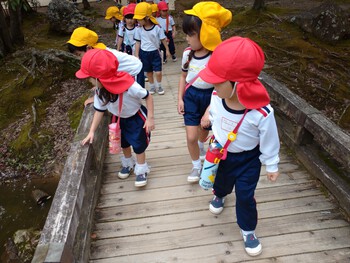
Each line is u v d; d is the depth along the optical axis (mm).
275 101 3311
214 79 1519
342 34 7738
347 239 2135
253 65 1455
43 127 5824
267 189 2621
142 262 2051
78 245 1972
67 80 7133
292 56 7379
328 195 2516
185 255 2076
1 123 6023
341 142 2287
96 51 2068
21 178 4965
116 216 2430
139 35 4699
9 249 3711
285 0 11703
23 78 6707
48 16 9883
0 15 7332
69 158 2246
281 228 2236
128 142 2613
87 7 12836
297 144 2965
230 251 2082
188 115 2504
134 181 2820
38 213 4324
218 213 2371
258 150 1851
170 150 3316
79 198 1925
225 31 9094
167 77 6043
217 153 1845
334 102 6285
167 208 2479
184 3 12867
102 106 2334
